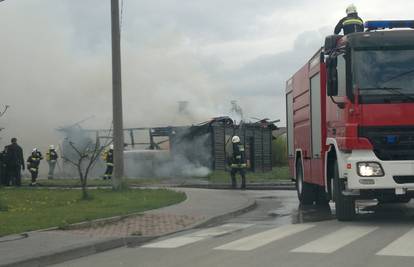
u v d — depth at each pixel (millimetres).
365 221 10977
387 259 7191
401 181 9805
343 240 8703
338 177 10852
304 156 14070
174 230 10164
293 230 10008
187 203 14133
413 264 6895
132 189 17984
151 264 7422
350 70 10039
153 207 13219
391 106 9898
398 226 10156
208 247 8516
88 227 10398
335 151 11008
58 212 12180
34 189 19594
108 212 12125
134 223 10922
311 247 8180
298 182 15070
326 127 11852
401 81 9938
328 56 10719
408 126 9859
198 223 10914
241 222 11461
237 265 7117
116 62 17328
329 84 10539
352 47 10062
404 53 10031
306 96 13727
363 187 9852
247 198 15430
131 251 8539
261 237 9297
